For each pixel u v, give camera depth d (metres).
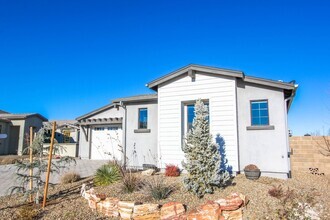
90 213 5.67
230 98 9.64
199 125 6.89
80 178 9.38
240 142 9.52
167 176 8.66
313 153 11.20
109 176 7.94
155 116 11.80
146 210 5.25
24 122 22.27
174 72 10.52
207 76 10.13
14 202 6.46
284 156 8.92
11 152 22.45
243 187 6.84
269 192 6.20
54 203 6.29
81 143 17.78
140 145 11.88
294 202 5.48
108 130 17.22
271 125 9.20
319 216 5.18
